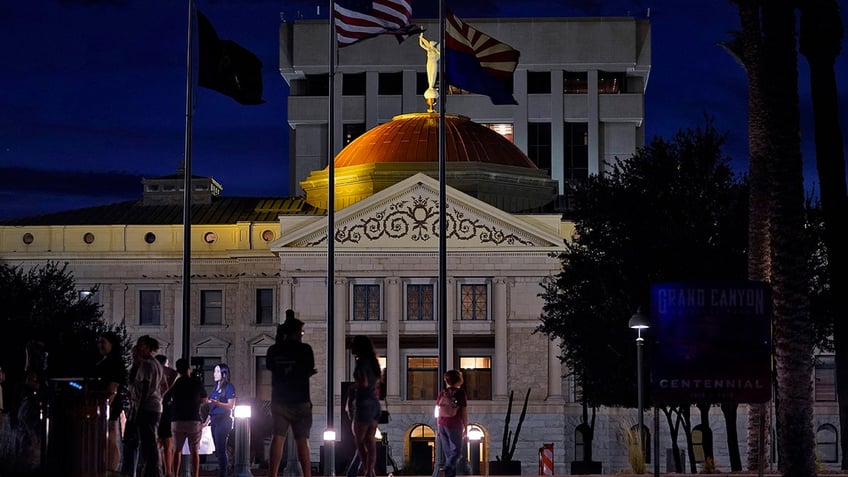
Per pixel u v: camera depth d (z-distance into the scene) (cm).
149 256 15762
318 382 14625
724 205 10056
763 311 3931
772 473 5744
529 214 14762
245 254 15588
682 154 10288
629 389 10094
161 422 4944
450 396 5125
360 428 4675
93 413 4591
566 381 14812
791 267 5325
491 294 14812
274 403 4509
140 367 4709
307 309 14788
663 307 3950
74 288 15650
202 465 12588
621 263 10075
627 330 9850
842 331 6969
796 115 5409
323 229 14800
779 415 5619
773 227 5378
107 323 15712
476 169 15588
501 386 14625
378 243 14775
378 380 4728
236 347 15725
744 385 3919
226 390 5581
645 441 8100
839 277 6994
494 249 14700
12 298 13088
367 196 15525
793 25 5428
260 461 12050
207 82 7806
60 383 4575
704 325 3931
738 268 9844
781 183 5362
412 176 14662
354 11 8319
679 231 9888
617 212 10212
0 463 4809
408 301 14850
